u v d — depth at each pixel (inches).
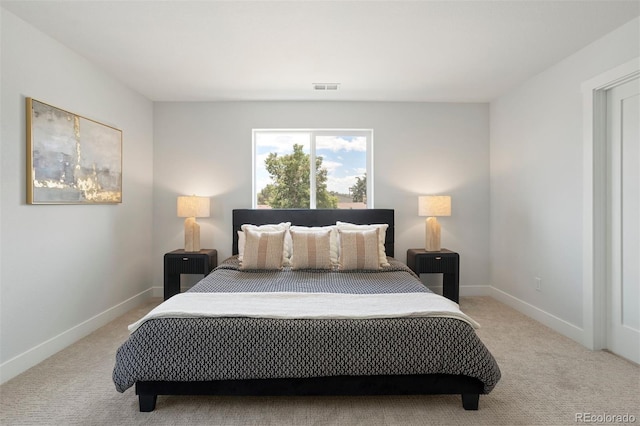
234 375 74.9
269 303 87.4
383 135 170.6
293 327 77.0
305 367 75.0
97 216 127.5
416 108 171.0
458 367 75.0
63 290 110.3
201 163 169.0
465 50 114.1
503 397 82.0
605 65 104.2
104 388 85.7
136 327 78.7
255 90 152.9
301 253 131.6
